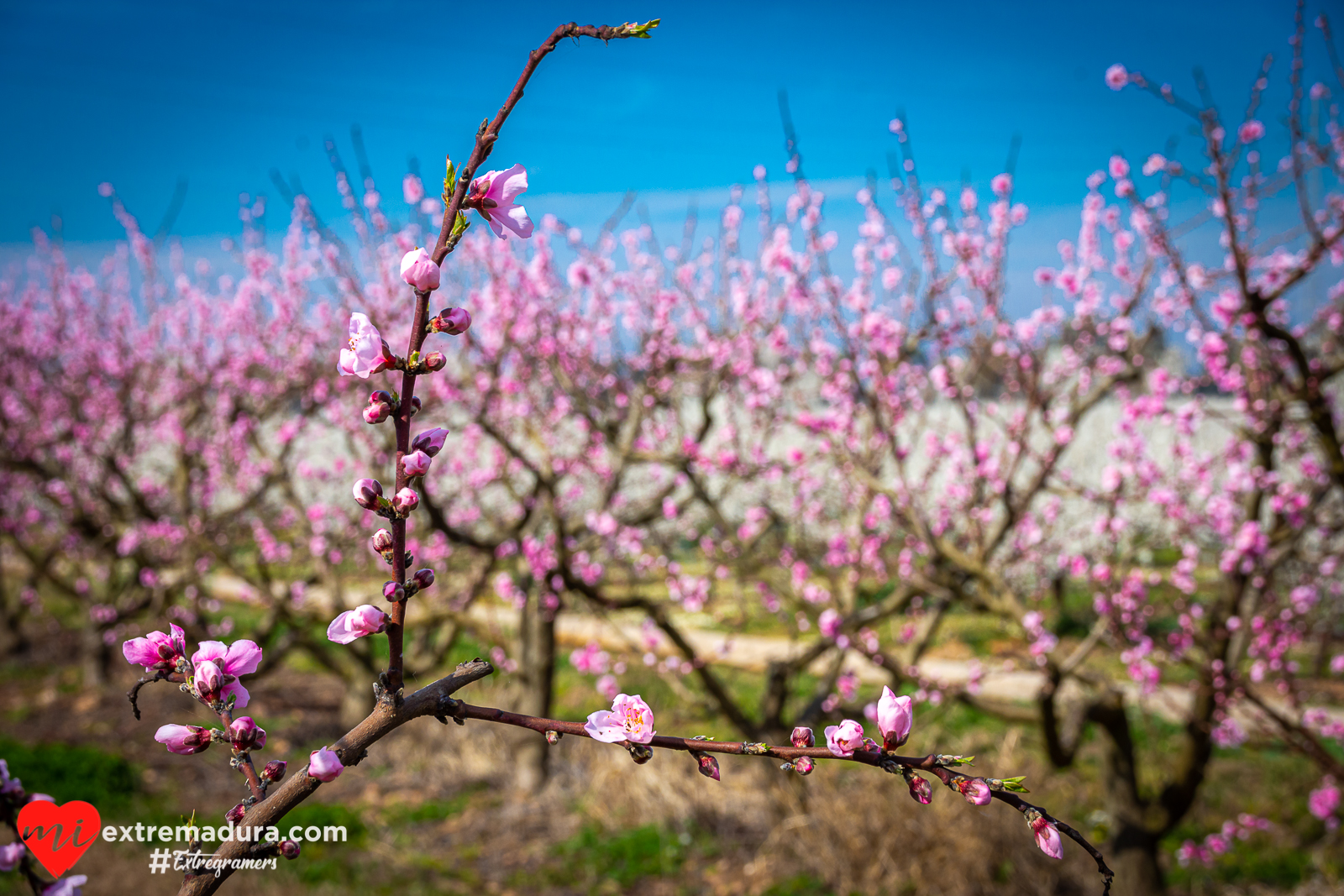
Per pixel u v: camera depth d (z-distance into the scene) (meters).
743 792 9.27
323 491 13.68
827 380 8.23
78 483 12.59
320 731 11.49
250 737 1.28
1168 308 6.96
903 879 7.29
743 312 8.72
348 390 10.55
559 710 11.94
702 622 15.09
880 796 7.71
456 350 9.55
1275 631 7.60
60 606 18.05
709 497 8.43
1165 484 7.83
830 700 8.02
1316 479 7.15
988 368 8.04
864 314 7.63
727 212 9.77
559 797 9.66
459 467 11.64
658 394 9.02
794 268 7.59
